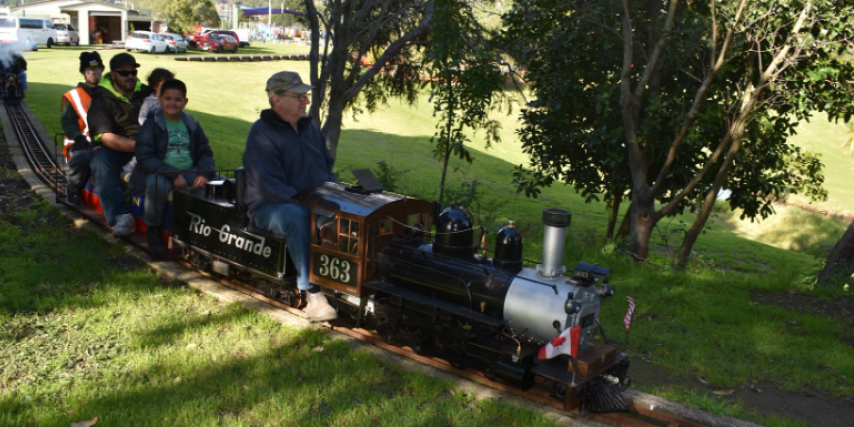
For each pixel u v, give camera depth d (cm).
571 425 469
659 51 972
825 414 541
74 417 452
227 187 707
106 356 546
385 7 1352
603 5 1030
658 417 502
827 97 978
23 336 571
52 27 4228
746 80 995
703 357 627
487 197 2014
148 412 466
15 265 723
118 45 4731
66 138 965
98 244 823
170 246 788
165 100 757
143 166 759
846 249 956
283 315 635
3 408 457
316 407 485
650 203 1030
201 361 539
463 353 531
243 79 3912
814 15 893
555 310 484
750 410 537
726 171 1003
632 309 538
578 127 1219
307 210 606
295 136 624
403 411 480
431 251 565
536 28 1159
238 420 459
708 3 1012
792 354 649
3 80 1994
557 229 503
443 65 1170
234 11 7569
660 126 1040
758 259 1636
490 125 1348
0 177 1147
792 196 2936
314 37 1359
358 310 590
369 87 1594
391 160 2559
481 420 475
